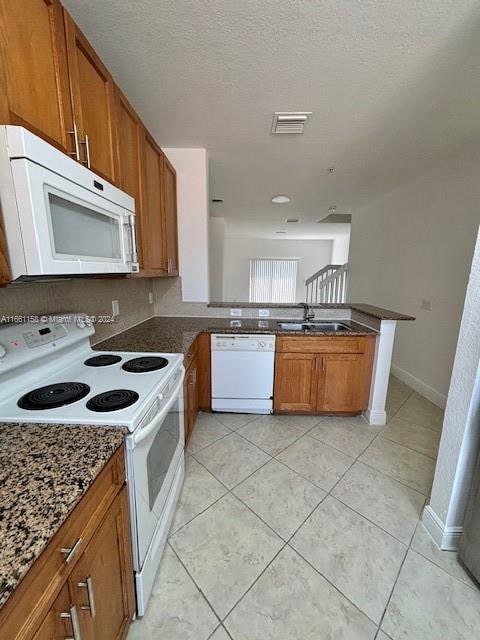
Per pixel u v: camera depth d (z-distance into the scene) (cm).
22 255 78
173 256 254
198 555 135
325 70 152
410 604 116
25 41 81
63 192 90
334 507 163
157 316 291
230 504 164
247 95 174
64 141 99
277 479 184
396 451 214
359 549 139
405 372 343
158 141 237
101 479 81
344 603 116
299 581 124
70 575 66
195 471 191
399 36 129
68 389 117
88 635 74
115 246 131
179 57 144
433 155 259
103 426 93
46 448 81
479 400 125
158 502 126
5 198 76
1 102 73
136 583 106
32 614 54
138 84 165
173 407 151
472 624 110
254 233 730
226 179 325
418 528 151
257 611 113
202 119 201
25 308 129
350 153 254
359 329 254
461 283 263
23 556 50
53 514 58
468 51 138
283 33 129
